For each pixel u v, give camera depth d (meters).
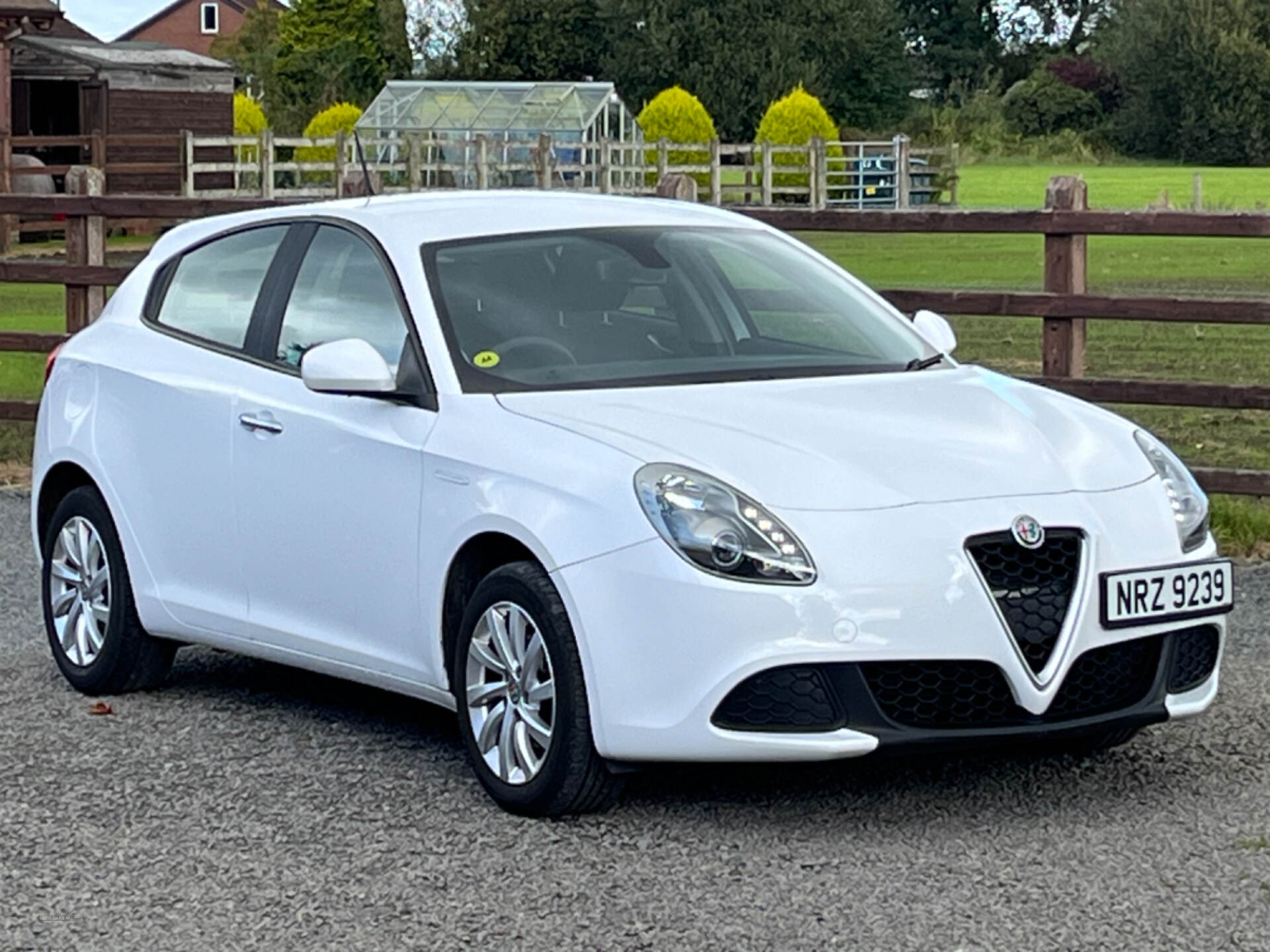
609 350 5.82
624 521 5.05
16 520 10.55
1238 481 9.39
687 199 11.05
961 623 4.95
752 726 4.93
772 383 5.74
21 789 5.71
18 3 35.25
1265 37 86.94
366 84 92.88
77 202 12.09
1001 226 9.87
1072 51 105.31
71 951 4.41
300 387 6.14
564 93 59.75
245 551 6.30
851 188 54.59
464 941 4.41
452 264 6.02
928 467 5.19
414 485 5.63
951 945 4.30
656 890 4.71
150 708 6.70
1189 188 63.09
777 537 4.93
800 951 4.29
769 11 90.50
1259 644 7.36
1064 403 5.95
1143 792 5.46
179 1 112.69
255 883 4.84
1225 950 4.25
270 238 6.62
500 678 5.39
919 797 5.43
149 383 6.69
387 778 5.75
